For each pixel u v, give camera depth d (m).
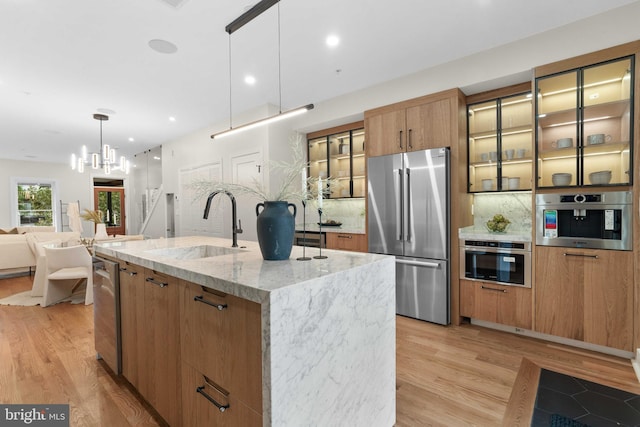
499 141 3.35
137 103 4.37
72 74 3.43
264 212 1.63
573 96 2.77
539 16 2.51
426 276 3.30
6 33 2.63
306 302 1.15
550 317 2.71
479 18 2.53
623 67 2.47
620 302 2.40
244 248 2.19
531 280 2.80
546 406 1.85
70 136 6.10
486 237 3.04
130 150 7.73
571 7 2.40
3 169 8.31
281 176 4.61
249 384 1.12
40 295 4.21
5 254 5.24
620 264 2.40
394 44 2.92
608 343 2.45
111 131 5.83
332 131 4.75
